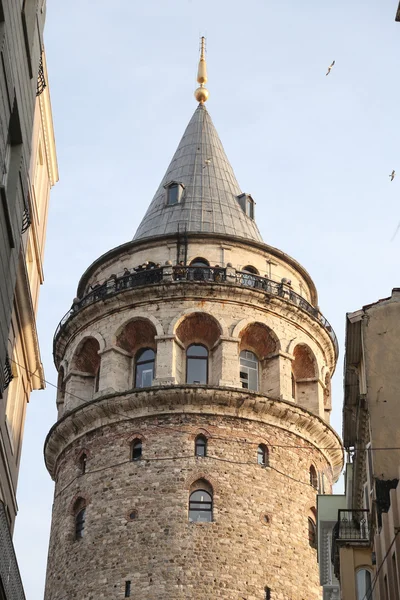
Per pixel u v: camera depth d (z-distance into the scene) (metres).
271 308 57.50
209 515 50.81
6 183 27.48
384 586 34.50
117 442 53.34
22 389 37.25
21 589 32.88
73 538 52.28
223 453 52.41
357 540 38.81
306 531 52.50
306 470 54.44
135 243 60.06
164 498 50.91
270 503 51.81
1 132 25.12
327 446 56.56
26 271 33.62
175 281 56.62
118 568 49.34
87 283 62.44
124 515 50.88
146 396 53.28
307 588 50.56
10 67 25.38
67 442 55.81
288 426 54.72
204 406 53.50
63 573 51.31
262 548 50.22
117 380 55.34
